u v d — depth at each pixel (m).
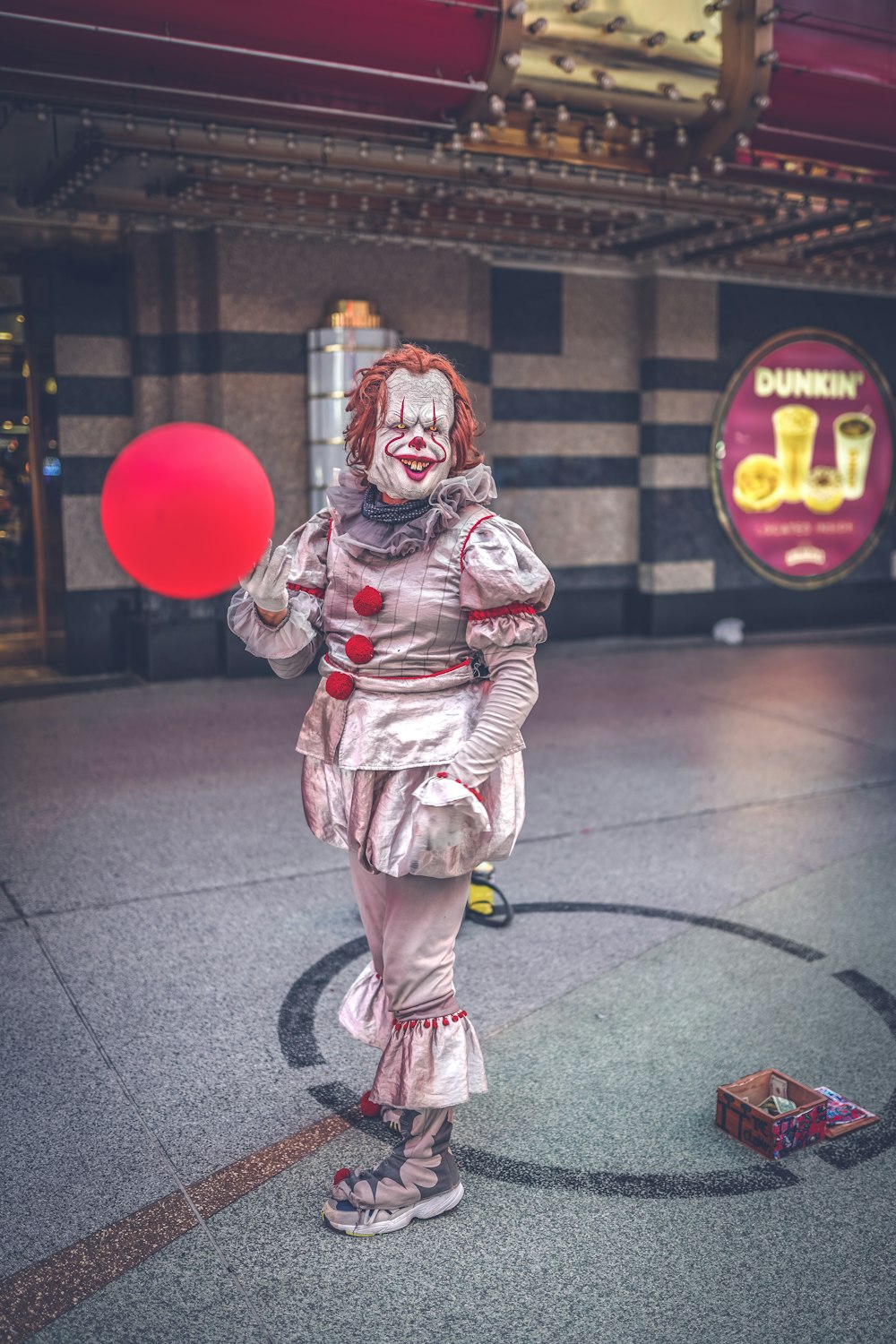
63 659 8.34
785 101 5.02
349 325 7.78
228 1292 2.13
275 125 4.69
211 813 5.11
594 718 7.08
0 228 7.56
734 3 4.79
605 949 3.73
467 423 2.33
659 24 4.62
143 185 6.77
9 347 7.97
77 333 7.91
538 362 9.48
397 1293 2.13
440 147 4.96
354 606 2.28
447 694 2.30
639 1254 2.25
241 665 8.27
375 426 2.26
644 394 9.91
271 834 4.82
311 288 8.04
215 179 6.10
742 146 5.07
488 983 3.47
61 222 7.63
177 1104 2.77
